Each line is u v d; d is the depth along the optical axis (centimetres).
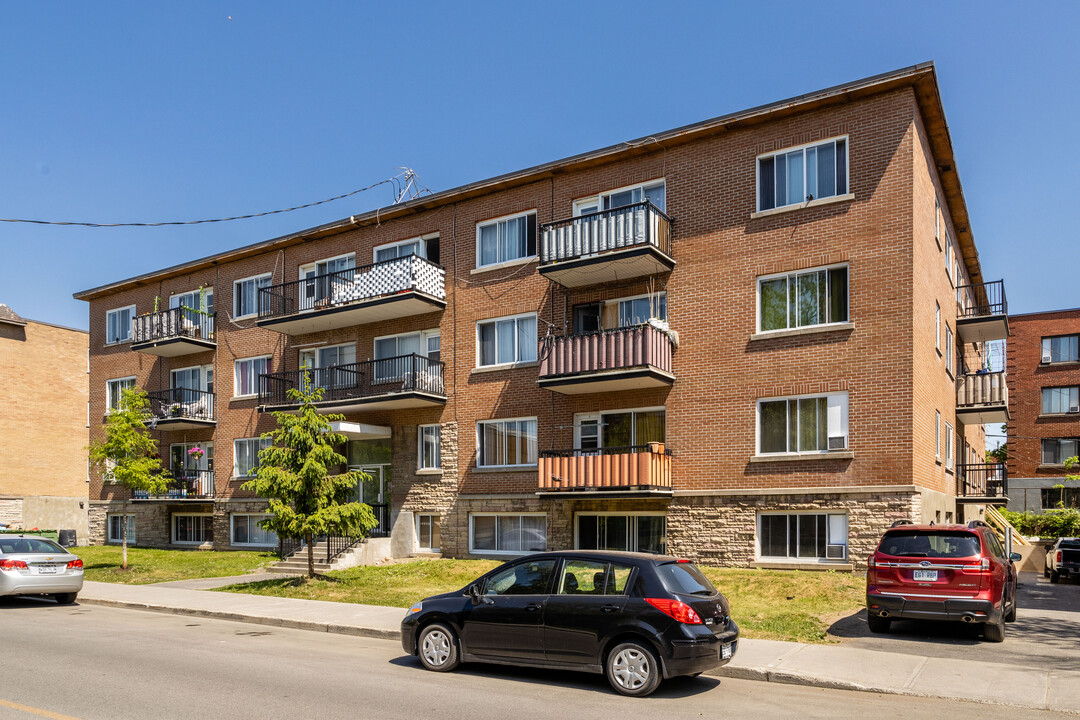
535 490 2397
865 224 1977
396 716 821
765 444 2069
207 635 1367
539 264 2317
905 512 1869
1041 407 4547
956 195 2477
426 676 1031
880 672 1050
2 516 4044
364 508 2019
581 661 972
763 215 2105
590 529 2325
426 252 2727
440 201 2652
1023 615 1584
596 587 991
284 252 3086
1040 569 2869
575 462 2189
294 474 1970
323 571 2280
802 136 2075
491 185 2530
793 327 2056
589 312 2375
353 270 2695
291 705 860
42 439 4272
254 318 3169
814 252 2034
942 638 1309
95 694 901
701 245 2195
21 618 1562
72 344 4469
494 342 2547
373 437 2777
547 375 2236
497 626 1026
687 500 2152
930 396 2100
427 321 2680
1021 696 944
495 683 997
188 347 3288
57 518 4284
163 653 1172
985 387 2683
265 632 1417
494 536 2478
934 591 1267
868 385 1941
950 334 2542
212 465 3266
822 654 1156
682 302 2211
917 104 2000
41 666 1061
